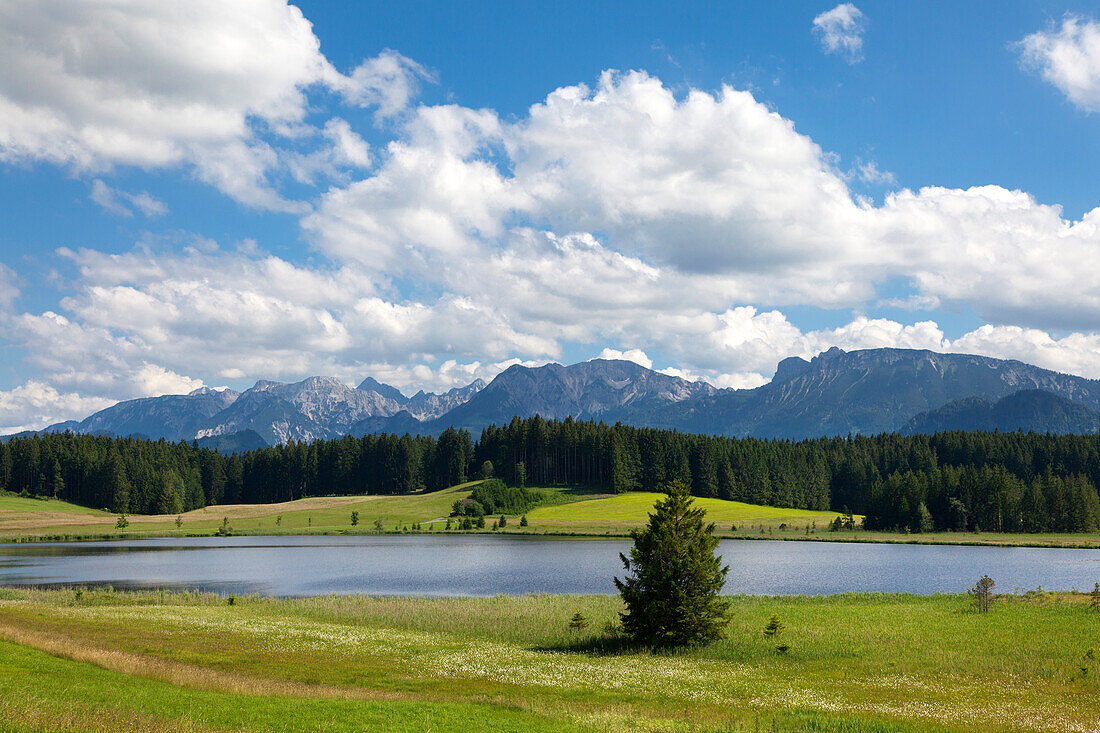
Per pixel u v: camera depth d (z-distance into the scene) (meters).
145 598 69.12
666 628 45.38
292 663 39.22
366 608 60.91
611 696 33.12
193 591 80.75
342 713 27.75
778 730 27.61
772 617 47.50
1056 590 77.12
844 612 57.34
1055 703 31.41
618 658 42.03
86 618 52.91
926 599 64.94
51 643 37.91
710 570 46.50
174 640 44.78
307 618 56.56
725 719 29.05
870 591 79.06
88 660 35.09
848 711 30.28
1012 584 84.56
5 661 32.84
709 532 47.78
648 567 46.47
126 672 33.06
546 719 28.41
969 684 35.06
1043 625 49.69
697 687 34.66
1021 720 28.80
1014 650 41.97
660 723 28.05
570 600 65.94
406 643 45.88
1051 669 37.66
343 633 49.12
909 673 37.34
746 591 80.00
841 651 42.50
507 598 67.94
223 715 26.41
